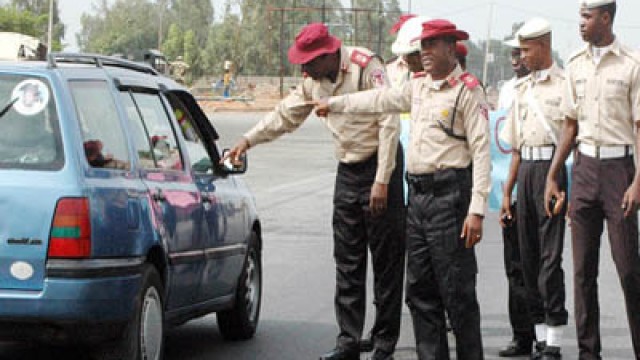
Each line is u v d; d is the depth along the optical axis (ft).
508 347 33.45
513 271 33.27
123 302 25.67
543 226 31.86
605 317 38.99
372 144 30.86
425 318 27.20
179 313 29.50
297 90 31.50
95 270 24.99
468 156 26.58
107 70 28.35
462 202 26.45
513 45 37.04
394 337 31.71
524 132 32.12
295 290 43.16
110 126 27.17
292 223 64.23
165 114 30.50
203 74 473.67
